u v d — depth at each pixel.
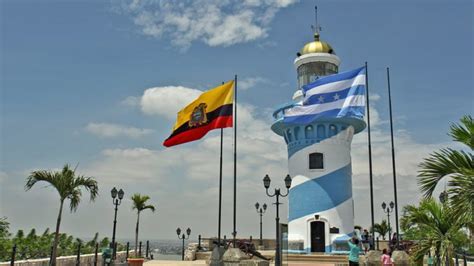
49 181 24.48
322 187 36.94
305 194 37.19
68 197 24.70
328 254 34.50
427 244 16.33
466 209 10.47
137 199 45.34
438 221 16.08
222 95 25.34
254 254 28.50
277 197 24.84
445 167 11.01
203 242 42.97
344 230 36.25
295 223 37.06
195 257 39.88
